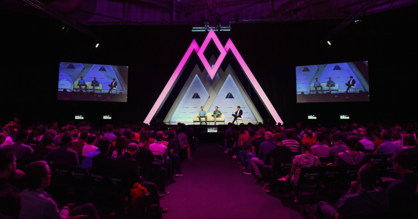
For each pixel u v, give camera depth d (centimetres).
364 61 1056
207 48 1356
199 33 1338
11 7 1043
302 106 1245
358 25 1069
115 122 1239
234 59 1348
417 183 205
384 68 1048
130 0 1569
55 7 1137
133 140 483
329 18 1202
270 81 1276
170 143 576
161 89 1256
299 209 366
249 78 1151
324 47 1184
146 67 1254
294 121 1251
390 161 373
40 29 1038
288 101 1255
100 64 1148
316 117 1203
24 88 1068
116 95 1166
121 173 312
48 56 1109
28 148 379
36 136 563
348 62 1088
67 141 352
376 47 1052
